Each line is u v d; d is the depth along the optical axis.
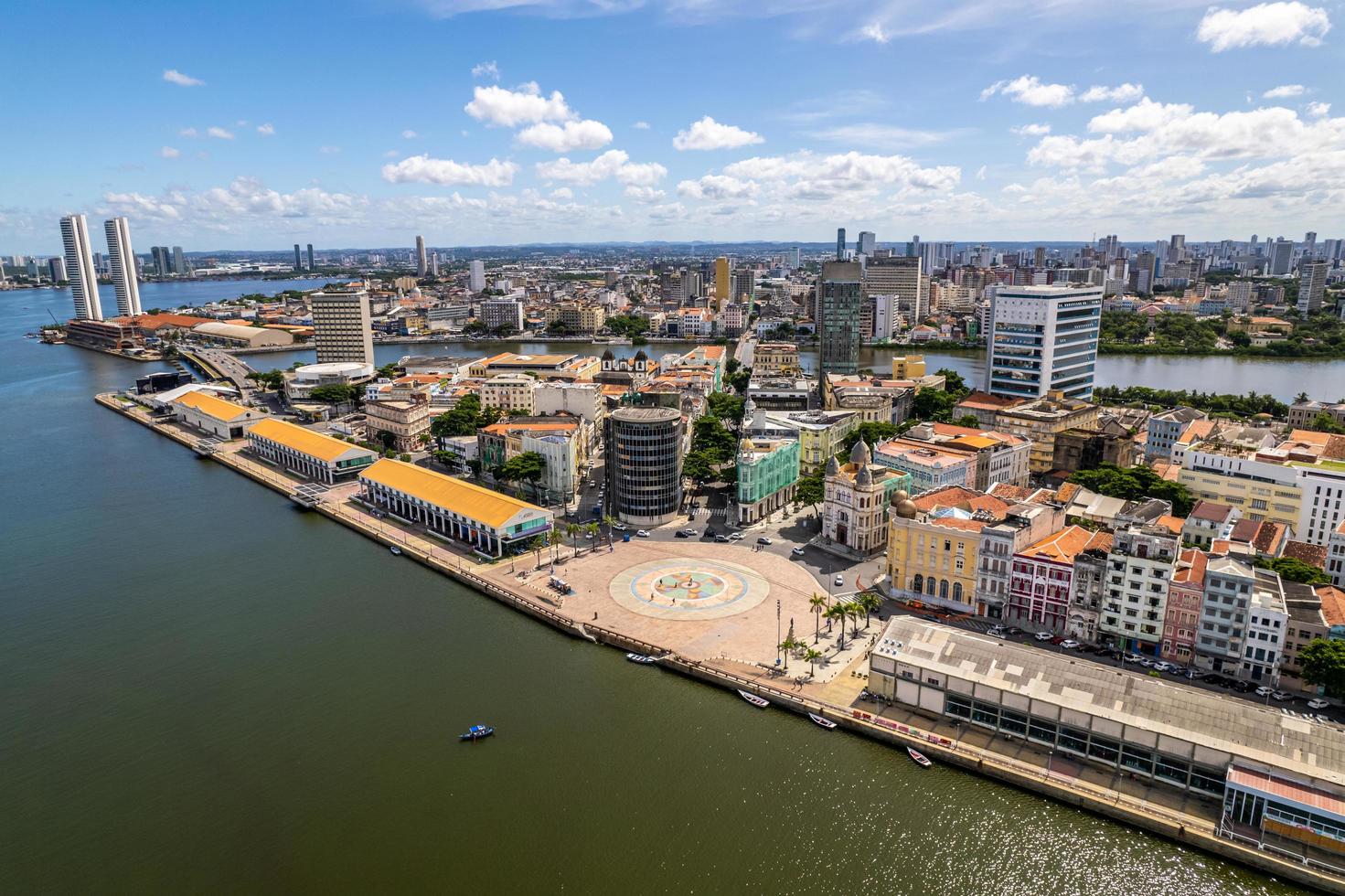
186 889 128.88
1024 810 142.88
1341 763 132.75
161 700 179.50
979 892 125.31
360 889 127.38
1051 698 153.88
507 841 136.62
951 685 163.38
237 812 145.38
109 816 144.88
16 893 128.38
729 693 180.50
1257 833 132.62
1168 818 136.88
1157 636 184.88
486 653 199.25
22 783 154.25
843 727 166.62
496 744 162.50
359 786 150.62
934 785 149.00
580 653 199.12
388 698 179.25
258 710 175.25
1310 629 169.62
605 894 125.50
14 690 184.62
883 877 128.12
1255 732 140.12
